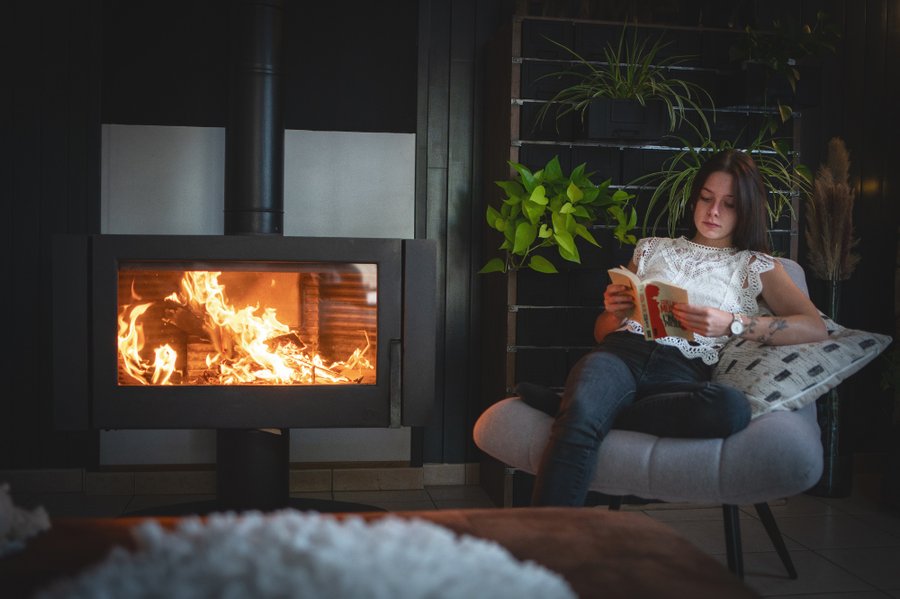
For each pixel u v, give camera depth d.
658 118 2.82
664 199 2.96
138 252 2.48
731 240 2.31
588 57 2.93
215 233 3.05
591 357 2.09
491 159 3.11
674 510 2.95
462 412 3.23
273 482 2.56
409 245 2.55
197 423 2.51
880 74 3.46
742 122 3.04
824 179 3.14
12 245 2.97
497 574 0.73
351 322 2.59
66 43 2.96
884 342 2.11
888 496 2.97
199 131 3.04
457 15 3.17
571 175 2.77
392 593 0.66
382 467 3.16
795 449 1.78
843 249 3.12
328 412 2.54
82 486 3.02
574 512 1.12
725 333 2.05
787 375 2.01
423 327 2.57
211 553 0.72
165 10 3.01
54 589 0.70
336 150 3.12
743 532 2.71
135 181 3.02
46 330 3.00
